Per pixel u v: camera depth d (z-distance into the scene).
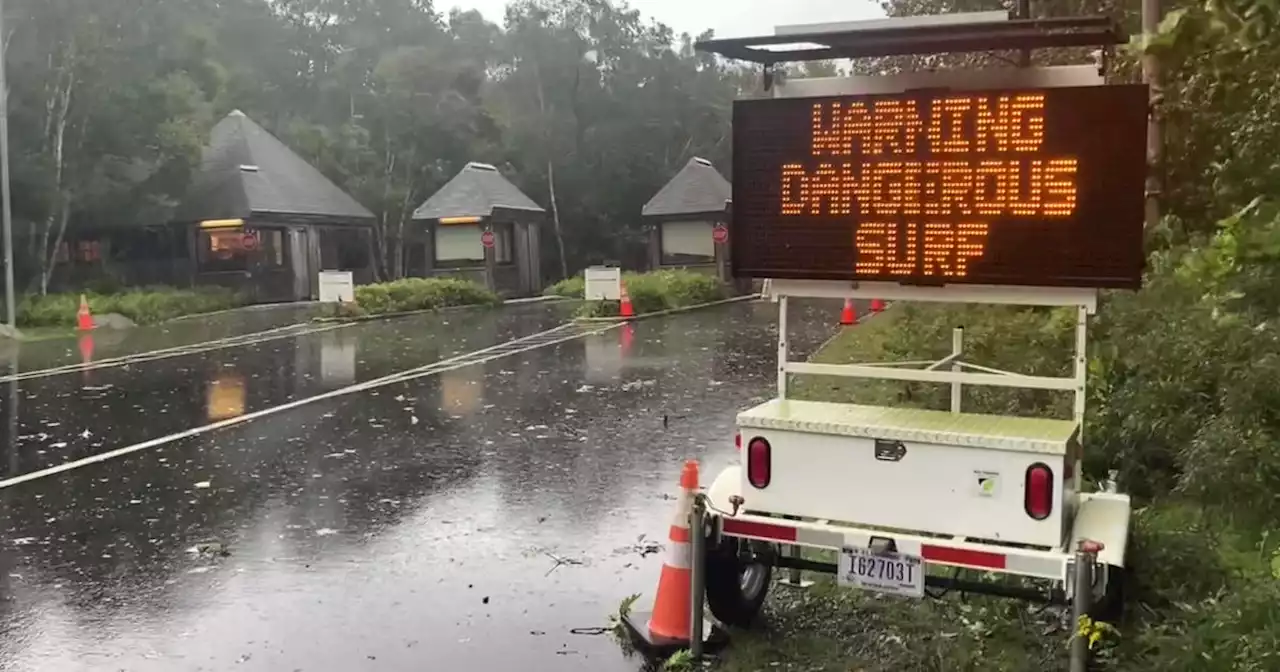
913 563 4.43
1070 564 4.17
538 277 38.47
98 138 29.22
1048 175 4.50
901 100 4.77
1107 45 4.86
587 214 49.25
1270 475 5.95
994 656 4.84
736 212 5.10
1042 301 4.61
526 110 50.19
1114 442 7.15
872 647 5.09
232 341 20.80
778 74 5.46
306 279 34.62
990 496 4.38
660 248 38.06
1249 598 4.41
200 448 10.26
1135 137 4.34
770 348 18.34
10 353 18.83
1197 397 6.98
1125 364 7.71
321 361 17.28
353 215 36.84
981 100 4.61
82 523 7.66
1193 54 5.20
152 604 5.98
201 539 7.24
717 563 5.16
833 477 4.68
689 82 53.44
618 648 5.28
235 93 44.09
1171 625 4.61
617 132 50.00
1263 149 5.96
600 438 10.59
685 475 5.28
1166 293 7.49
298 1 51.31
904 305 12.99
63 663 5.17
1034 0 10.77
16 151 27.67
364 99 45.34
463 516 7.77
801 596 5.78
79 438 10.77
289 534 7.35
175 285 32.53
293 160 37.12
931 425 4.61
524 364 16.70
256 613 5.82
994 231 4.61
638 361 16.88
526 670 5.02
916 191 4.75
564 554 6.82
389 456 9.86
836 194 4.91
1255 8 4.64
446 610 5.84
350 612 5.83
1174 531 5.59
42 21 27.67
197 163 32.47
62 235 29.12
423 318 26.80
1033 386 4.71
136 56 30.75
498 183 37.06
